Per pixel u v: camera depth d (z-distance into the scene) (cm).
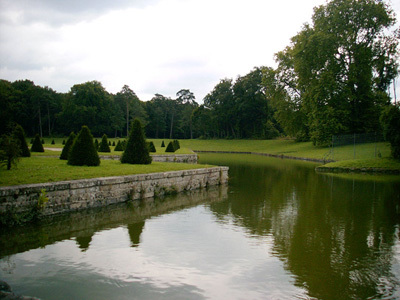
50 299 465
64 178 1029
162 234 785
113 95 8119
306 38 3559
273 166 2844
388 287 526
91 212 984
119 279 536
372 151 2981
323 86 3388
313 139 4041
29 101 6800
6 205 806
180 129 8875
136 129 1672
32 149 2445
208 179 1598
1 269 562
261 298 486
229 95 6881
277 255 657
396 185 1681
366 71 3425
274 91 4775
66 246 684
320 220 942
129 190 1166
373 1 3325
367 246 717
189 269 582
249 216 983
